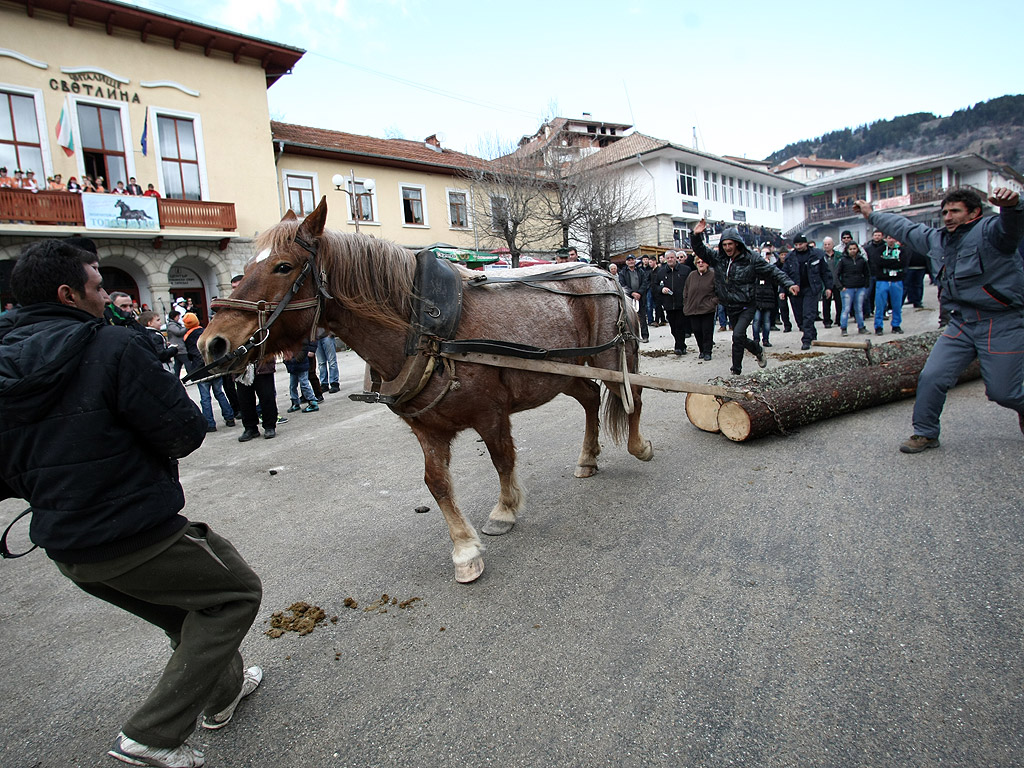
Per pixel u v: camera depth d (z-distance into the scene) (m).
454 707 2.19
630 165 32.84
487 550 3.44
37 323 1.74
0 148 15.64
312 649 2.63
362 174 23.16
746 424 4.67
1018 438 4.29
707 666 2.28
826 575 2.82
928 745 1.84
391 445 6.18
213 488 5.24
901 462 4.12
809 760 1.82
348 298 2.78
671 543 3.29
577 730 2.03
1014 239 3.55
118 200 16.44
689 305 9.09
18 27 15.64
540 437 5.81
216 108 18.81
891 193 47.75
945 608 2.48
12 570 3.77
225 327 2.51
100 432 1.67
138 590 1.82
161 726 1.78
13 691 2.53
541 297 3.56
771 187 43.94
